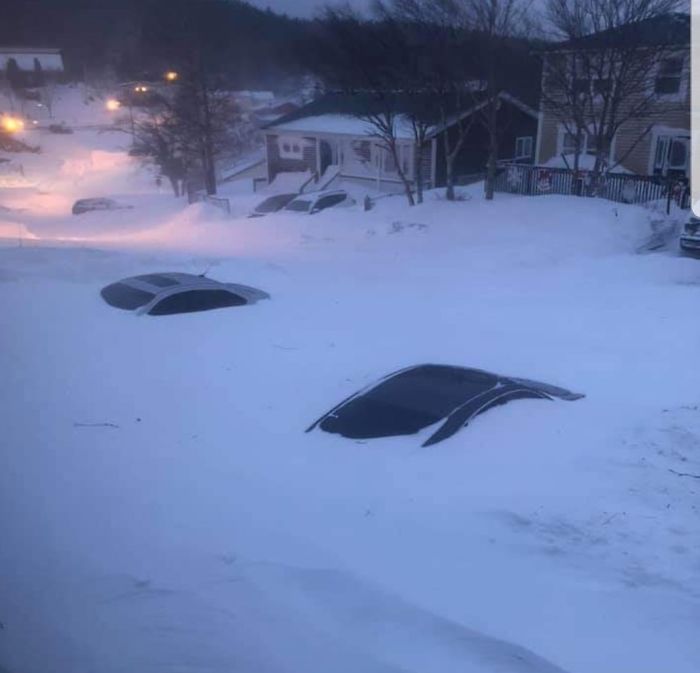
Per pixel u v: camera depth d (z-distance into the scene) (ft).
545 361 29.25
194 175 126.62
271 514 16.93
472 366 28.78
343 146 105.40
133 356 30.42
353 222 72.43
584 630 12.41
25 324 34.40
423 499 17.19
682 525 15.43
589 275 49.34
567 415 21.27
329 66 83.71
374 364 29.60
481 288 46.96
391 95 83.41
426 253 59.98
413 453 19.52
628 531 15.30
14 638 12.30
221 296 39.40
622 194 72.02
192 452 20.94
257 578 14.14
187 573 14.40
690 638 12.13
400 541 15.43
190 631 12.48
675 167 78.07
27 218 104.88
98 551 15.33
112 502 17.70
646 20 68.18
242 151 146.30
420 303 42.39
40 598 13.51
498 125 94.79
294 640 12.25
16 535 15.96
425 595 13.50
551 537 15.28
